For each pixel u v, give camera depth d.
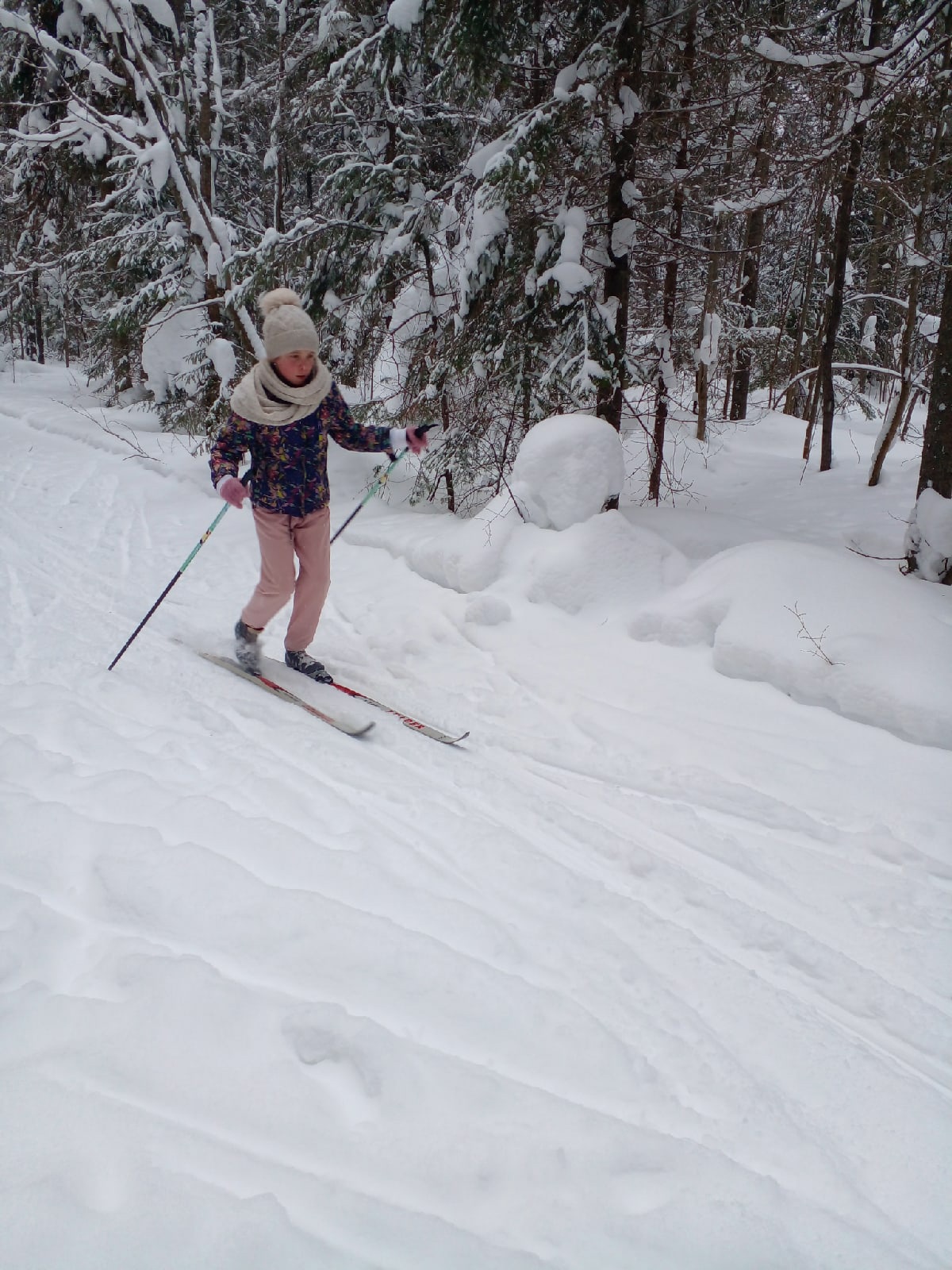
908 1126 1.74
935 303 10.77
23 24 9.60
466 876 2.49
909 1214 1.55
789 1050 1.92
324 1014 1.83
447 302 7.21
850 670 3.63
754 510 6.70
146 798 2.72
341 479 8.45
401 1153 1.54
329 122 9.39
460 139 8.32
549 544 5.02
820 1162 1.64
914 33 4.27
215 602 5.14
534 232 5.96
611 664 4.21
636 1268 1.36
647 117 5.67
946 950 2.31
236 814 2.66
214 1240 1.31
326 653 4.48
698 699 3.84
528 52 6.13
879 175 7.11
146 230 11.89
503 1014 1.92
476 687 4.08
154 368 12.48
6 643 4.25
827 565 4.21
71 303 19.34
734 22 5.68
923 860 2.70
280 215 11.96
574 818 2.88
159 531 6.86
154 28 11.23
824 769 3.25
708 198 6.55
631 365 5.96
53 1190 1.38
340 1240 1.36
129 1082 1.64
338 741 3.39
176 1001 1.84
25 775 2.84
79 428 11.35
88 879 2.30
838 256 7.46
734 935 2.33
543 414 6.16
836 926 2.41
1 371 17.69
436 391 6.87
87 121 9.77
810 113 5.92
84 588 5.30
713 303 8.66
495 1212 1.44
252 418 3.52
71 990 1.90
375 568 5.97
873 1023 2.05
